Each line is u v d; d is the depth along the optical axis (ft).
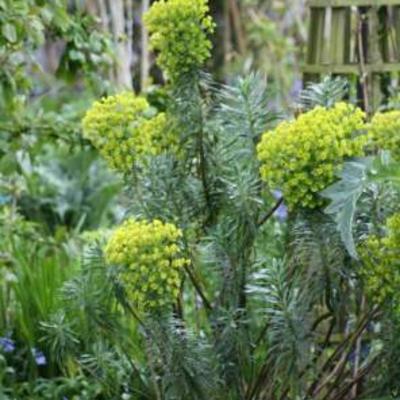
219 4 33.58
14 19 16.40
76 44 18.12
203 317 16.55
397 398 13.69
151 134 14.08
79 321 15.58
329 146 12.41
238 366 13.91
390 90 16.30
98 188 26.37
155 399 14.44
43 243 20.40
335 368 14.29
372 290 13.21
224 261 13.84
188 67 13.87
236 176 13.61
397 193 13.25
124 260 12.77
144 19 13.85
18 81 17.95
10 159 18.29
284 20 32.17
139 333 15.46
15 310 17.53
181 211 14.15
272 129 14.14
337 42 16.40
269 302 13.46
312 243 13.05
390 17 16.39
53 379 16.37
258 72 14.16
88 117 13.73
